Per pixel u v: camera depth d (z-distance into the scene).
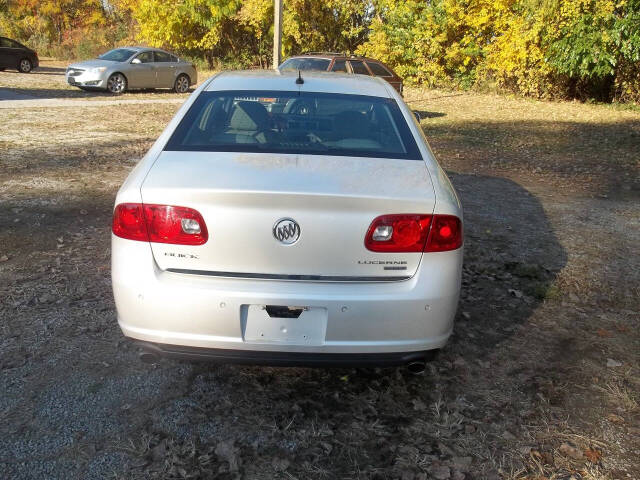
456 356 3.55
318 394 3.11
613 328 4.04
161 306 2.57
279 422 2.87
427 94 23.30
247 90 3.59
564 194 7.99
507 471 2.60
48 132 10.65
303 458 2.63
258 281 2.58
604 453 2.73
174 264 2.60
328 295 2.54
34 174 7.52
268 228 2.53
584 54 18.97
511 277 4.85
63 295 4.08
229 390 3.10
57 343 3.45
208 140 3.07
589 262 5.29
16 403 2.88
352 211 2.55
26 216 5.80
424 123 15.06
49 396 2.95
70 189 6.89
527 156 10.83
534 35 20.23
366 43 26.33
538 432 2.87
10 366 3.19
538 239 5.90
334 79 3.96
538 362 3.53
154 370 3.24
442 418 2.95
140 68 19.00
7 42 24.42
